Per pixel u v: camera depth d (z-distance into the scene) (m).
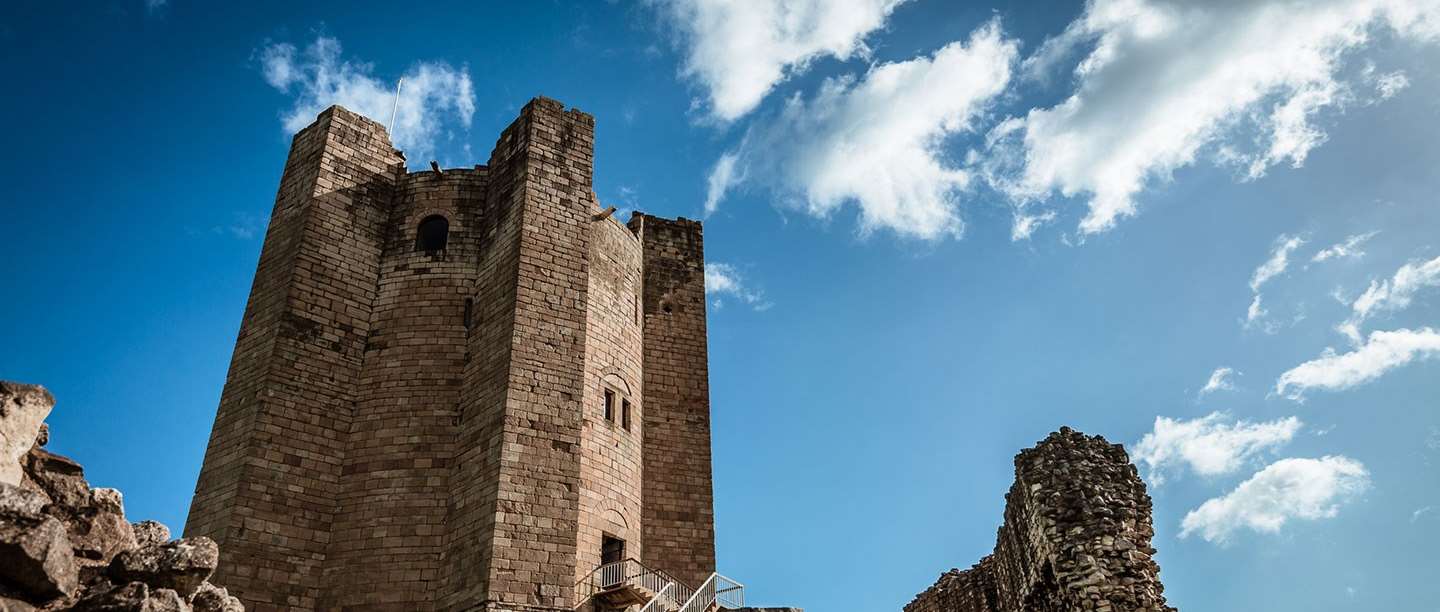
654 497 34.88
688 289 40.56
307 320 32.50
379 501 30.20
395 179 37.25
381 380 32.50
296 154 37.22
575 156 35.91
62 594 13.77
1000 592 33.66
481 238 35.53
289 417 30.69
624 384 34.34
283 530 29.11
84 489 15.80
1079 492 25.73
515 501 28.02
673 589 32.50
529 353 30.73
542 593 26.98
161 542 16.19
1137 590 23.80
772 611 28.48
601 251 35.94
